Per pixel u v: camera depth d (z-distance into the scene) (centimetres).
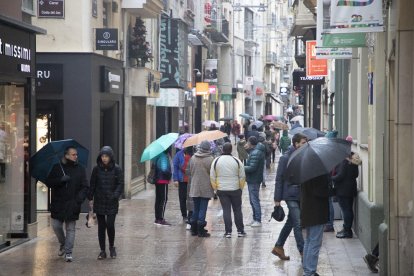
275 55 11050
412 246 1409
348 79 2561
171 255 1811
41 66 2641
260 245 1955
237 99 8612
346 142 1462
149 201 3042
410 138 1396
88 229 2239
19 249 1880
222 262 1719
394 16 1409
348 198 2047
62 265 1683
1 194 1878
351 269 1633
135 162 3388
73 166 1731
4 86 1889
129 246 1938
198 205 2109
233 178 2069
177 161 2398
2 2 1831
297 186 1702
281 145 4503
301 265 1681
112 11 3022
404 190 1409
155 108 4056
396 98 1397
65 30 2642
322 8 1611
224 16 7250
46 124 2662
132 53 3262
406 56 1379
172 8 4562
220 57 7562
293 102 12081
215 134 2314
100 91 2770
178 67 4200
